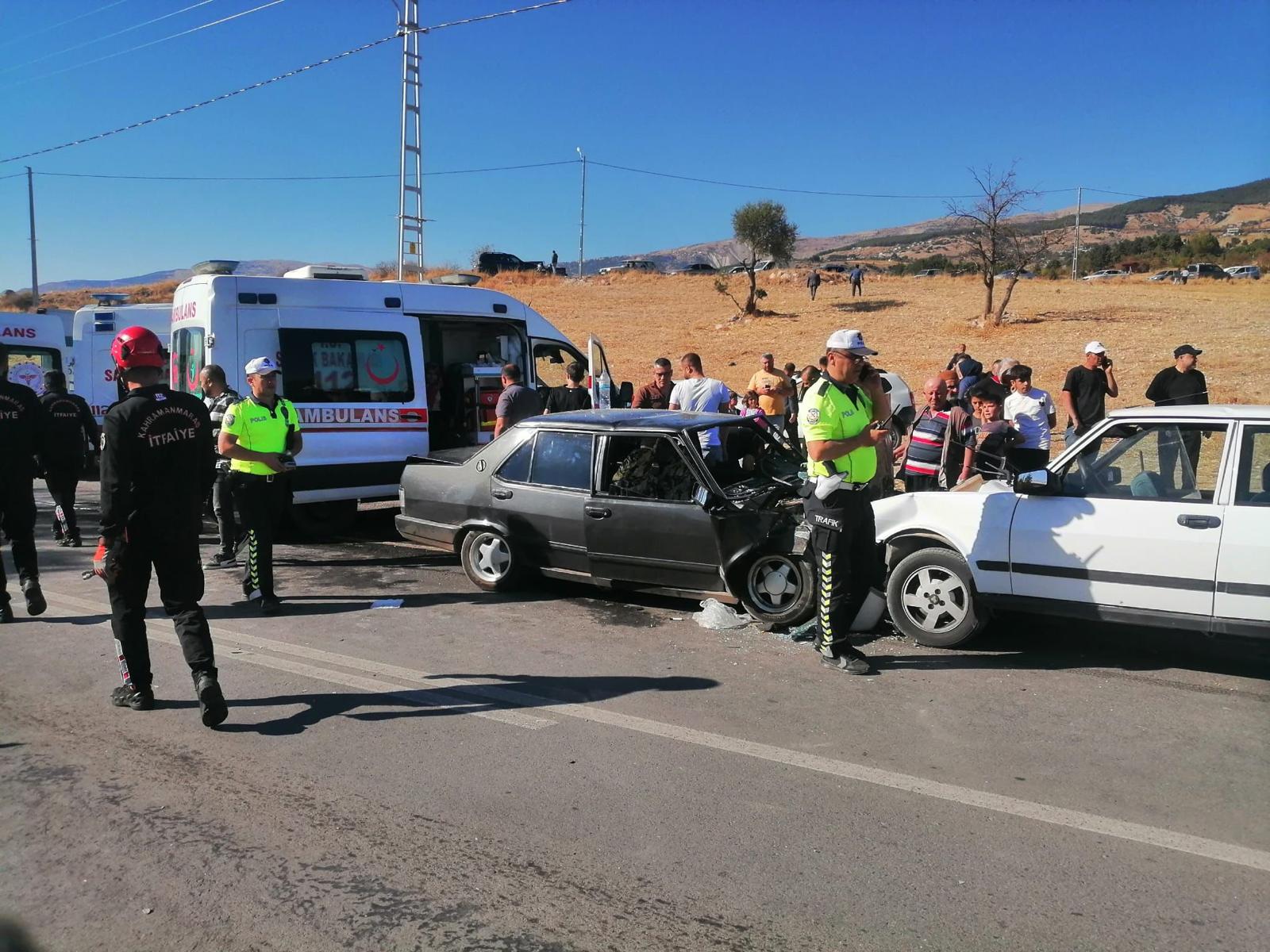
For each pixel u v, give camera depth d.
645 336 33.56
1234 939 2.87
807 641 5.95
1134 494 5.30
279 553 8.93
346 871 3.29
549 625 6.41
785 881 3.20
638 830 3.57
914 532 5.92
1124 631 6.15
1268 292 40.25
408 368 9.84
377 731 4.56
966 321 31.97
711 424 6.87
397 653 5.80
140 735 4.53
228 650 5.88
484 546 7.45
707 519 6.25
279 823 3.64
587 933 2.93
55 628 6.36
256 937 2.93
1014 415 8.81
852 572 5.42
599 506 6.71
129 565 4.59
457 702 4.94
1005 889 3.14
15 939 2.93
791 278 52.06
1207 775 4.02
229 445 6.51
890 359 25.55
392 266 36.66
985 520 5.64
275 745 4.40
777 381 10.55
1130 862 3.32
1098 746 4.33
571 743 4.39
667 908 3.05
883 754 4.26
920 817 3.65
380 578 7.85
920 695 5.02
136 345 4.54
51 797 3.88
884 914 3.01
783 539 6.07
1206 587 5.00
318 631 6.30
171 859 3.39
